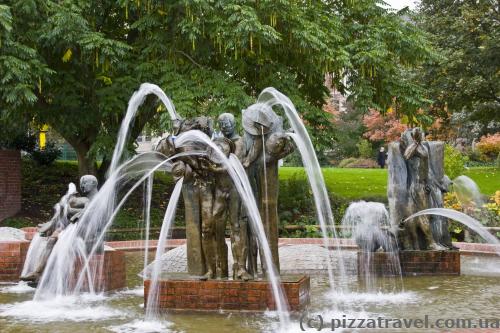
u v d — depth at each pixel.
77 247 8.77
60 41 16.36
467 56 26.89
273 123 7.16
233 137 7.34
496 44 25.52
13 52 15.36
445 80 26.98
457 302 7.83
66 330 6.31
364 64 18.55
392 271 10.37
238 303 6.86
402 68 27.03
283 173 28.92
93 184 9.09
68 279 8.70
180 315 6.80
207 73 17.36
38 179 24.61
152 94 17.61
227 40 16.23
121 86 17.31
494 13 27.56
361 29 19.47
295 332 6.01
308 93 22.31
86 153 20.34
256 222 7.09
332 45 18.22
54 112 18.92
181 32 16.62
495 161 35.72
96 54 16.36
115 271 9.09
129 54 17.58
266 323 6.38
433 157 11.14
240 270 6.95
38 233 9.02
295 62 19.50
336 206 21.27
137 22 17.03
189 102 16.36
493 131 37.22
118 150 18.02
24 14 15.80
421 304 7.70
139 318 6.85
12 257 9.94
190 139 7.21
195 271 7.26
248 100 16.75
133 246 14.89
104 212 8.97
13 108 16.22
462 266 11.61
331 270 10.47
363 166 42.28
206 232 7.14
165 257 10.73
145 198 21.98
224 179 7.08
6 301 8.22
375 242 10.48
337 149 46.06
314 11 18.62
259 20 16.67
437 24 27.78
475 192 17.02
